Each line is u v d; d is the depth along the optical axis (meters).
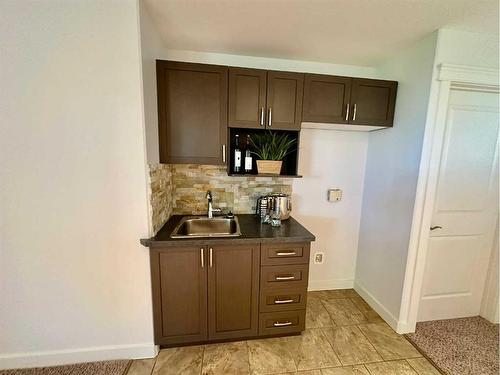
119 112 1.36
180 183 2.08
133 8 1.27
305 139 2.22
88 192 1.41
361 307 2.20
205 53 1.96
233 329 1.70
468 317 2.05
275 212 1.99
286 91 1.78
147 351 1.59
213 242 1.54
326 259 2.46
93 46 1.28
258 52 1.94
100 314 1.53
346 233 2.44
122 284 1.52
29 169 1.34
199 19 1.47
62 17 1.25
